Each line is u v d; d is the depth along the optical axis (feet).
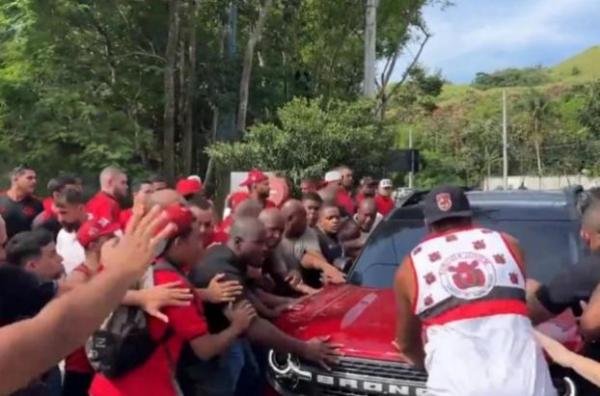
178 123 83.56
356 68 102.63
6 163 64.64
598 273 12.94
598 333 12.35
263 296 17.92
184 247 12.82
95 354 12.30
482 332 10.84
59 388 15.69
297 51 96.02
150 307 12.14
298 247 22.09
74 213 21.57
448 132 233.76
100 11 75.92
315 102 71.10
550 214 19.40
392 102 125.49
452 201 11.73
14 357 5.33
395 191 69.97
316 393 15.10
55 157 65.05
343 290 18.20
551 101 255.50
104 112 70.49
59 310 5.59
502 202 20.38
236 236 15.79
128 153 67.46
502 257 11.17
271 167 67.26
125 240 6.20
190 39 78.74
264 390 16.40
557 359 12.42
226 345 13.79
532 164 215.51
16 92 66.03
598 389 13.51
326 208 25.26
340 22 95.71
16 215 26.61
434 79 125.80
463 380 10.66
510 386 10.61
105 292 5.83
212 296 14.52
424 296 11.20
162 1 79.30
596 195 13.50
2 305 13.09
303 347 14.84
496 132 222.28
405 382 14.19
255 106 88.33
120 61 79.41
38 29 71.41
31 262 15.49
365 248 19.97
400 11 99.60
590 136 219.00
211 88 82.53
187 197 22.08
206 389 15.28
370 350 14.51
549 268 17.88
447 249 11.29
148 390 12.41
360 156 68.33
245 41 91.66
